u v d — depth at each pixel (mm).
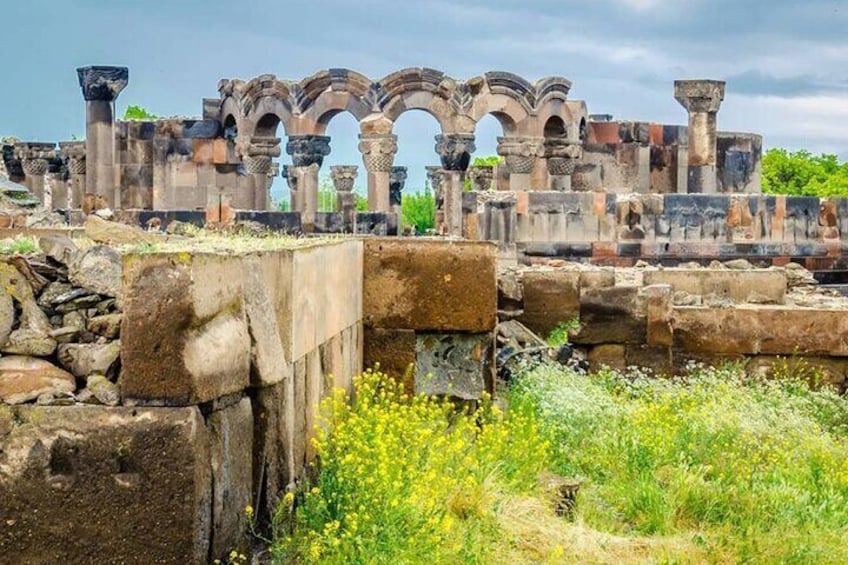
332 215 38219
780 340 19172
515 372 18234
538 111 42375
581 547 11086
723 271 22938
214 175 46844
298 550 9086
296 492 10250
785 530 11992
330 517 9680
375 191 40750
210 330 8188
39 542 7809
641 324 19312
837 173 83375
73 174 50781
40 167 52062
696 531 12195
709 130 45156
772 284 22594
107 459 7793
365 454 10672
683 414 15781
